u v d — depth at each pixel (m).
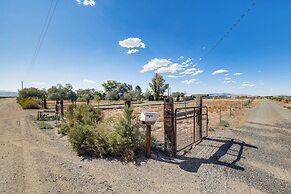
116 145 6.60
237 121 17.05
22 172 5.22
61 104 15.37
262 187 4.85
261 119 19.23
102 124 7.51
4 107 31.62
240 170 5.89
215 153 7.47
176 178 5.13
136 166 5.79
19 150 7.24
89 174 5.16
